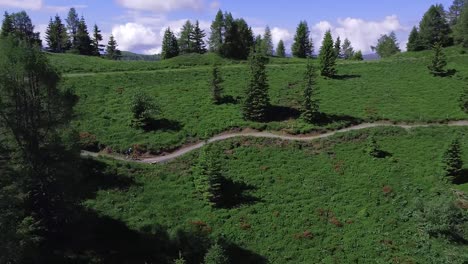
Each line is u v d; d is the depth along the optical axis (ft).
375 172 175.94
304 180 171.12
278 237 139.74
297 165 181.57
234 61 376.07
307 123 216.33
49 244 124.57
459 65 318.65
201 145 194.70
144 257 127.65
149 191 157.89
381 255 133.08
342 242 138.51
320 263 130.31
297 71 310.24
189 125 210.18
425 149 193.77
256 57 225.35
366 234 141.79
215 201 153.17
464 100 232.32
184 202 153.48
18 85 115.24
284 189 164.66
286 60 385.70
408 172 175.63
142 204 150.30
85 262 122.31
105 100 233.14
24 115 117.70
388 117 226.17
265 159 184.75
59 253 123.03
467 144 197.16
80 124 200.95
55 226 128.47
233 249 133.90
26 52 115.34
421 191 162.81
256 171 175.01
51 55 335.88
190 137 200.85
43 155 118.73
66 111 123.13
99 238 132.26
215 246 119.55
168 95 248.11
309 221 147.43
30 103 118.01
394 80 290.35
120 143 189.98
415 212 149.48
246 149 191.42
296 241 138.51
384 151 192.13
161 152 188.85
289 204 155.94
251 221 145.79
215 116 221.46
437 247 135.13
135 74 283.79
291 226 144.77
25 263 114.52
